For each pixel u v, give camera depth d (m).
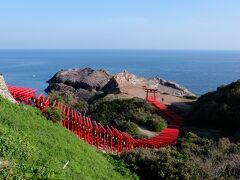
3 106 23.06
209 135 44.28
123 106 53.09
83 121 32.44
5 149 14.70
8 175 12.76
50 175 14.03
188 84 171.00
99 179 19.70
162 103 64.19
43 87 120.62
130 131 45.28
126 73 81.69
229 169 25.39
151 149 28.42
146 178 24.55
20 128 20.66
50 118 26.52
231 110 47.88
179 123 52.34
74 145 23.06
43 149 18.88
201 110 51.53
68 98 59.66
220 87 60.06
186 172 23.64
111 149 30.97
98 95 76.44
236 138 41.50
